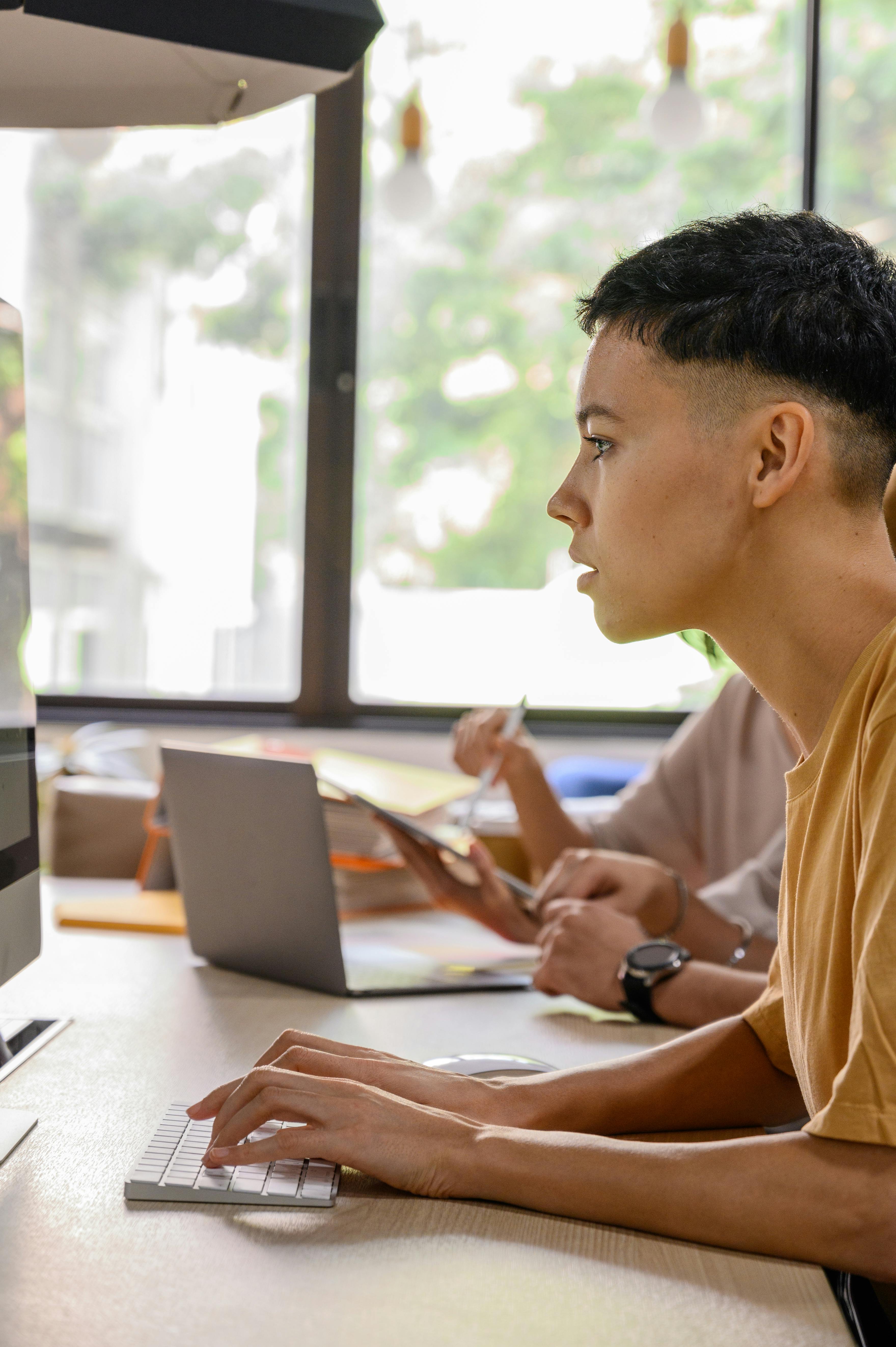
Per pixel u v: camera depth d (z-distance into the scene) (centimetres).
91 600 360
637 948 115
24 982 120
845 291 70
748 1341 54
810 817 72
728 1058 85
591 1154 67
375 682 363
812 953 70
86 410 359
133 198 355
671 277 71
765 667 74
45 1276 57
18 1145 75
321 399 357
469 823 172
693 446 71
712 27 357
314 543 359
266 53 108
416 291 359
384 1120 70
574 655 360
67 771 215
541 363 360
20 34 109
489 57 356
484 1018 113
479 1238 64
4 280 355
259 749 178
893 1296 78
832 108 358
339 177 354
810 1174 61
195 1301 55
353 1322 54
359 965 129
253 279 357
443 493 362
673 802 177
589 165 358
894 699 65
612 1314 56
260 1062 80
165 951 138
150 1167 69
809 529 71
